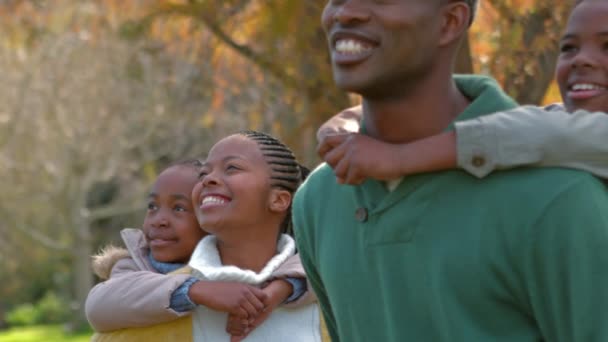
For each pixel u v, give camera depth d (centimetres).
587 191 207
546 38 566
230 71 779
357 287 230
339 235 235
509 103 222
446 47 215
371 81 211
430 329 217
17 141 2333
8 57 2136
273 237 324
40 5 846
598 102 243
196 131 2239
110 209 2705
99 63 2072
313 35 645
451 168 213
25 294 4066
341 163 212
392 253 220
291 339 320
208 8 702
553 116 209
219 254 324
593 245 206
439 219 213
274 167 317
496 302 212
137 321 314
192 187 346
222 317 317
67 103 2206
